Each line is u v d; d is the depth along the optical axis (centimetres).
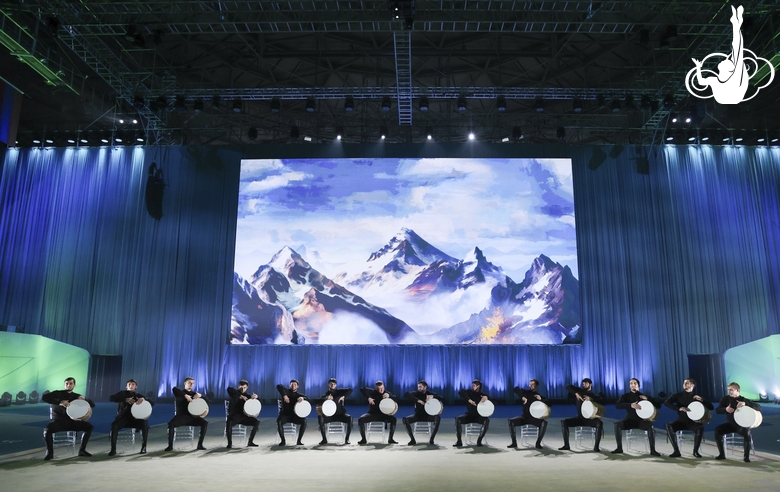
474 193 2016
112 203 2083
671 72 1711
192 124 2255
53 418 888
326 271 1972
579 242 2033
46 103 2092
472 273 1962
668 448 980
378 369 1958
